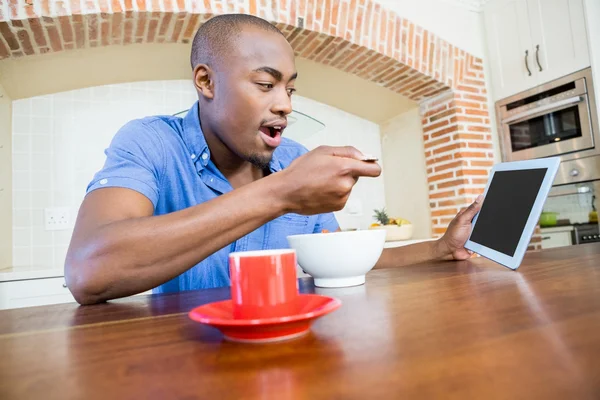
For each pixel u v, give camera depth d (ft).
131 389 0.92
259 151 3.15
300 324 1.24
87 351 1.25
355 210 11.14
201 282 3.24
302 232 3.86
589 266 2.49
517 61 9.64
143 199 2.55
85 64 7.70
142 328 1.54
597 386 0.80
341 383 0.89
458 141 9.68
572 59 8.46
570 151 8.54
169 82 9.02
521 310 1.47
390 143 11.52
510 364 0.94
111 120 8.45
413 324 1.36
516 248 2.61
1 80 7.13
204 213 1.99
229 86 2.99
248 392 0.87
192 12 7.04
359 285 2.36
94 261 2.04
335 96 10.61
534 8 9.22
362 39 8.74
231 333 1.28
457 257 3.32
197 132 3.38
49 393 0.92
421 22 9.83
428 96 10.41
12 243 7.50
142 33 7.32
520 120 9.57
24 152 7.76
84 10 6.48
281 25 7.96
